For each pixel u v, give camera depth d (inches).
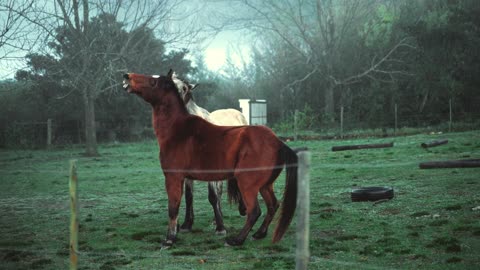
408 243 251.8
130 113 1337.4
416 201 350.3
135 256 250.1
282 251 251.9
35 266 234.8
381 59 1451.8
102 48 982.4
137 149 1040.8
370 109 1294.3
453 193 365.7
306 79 1601.9
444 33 1208.2
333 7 1633.9
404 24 1476.4
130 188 502.0
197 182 522.3
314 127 1315.2
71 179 178.4
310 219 317.1
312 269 217.3
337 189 427.8
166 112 281.4
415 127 1188.5
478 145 672.4
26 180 589.9
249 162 259.3
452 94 1156.5
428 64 1219.9
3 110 1213.1
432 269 211.2
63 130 1263.5
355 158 642.8
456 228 269.1
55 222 345.1
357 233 278.8
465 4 1325.0
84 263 241.3
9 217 366.3
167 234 273.4
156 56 1327.5
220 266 229.5
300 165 148.2
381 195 358.3
